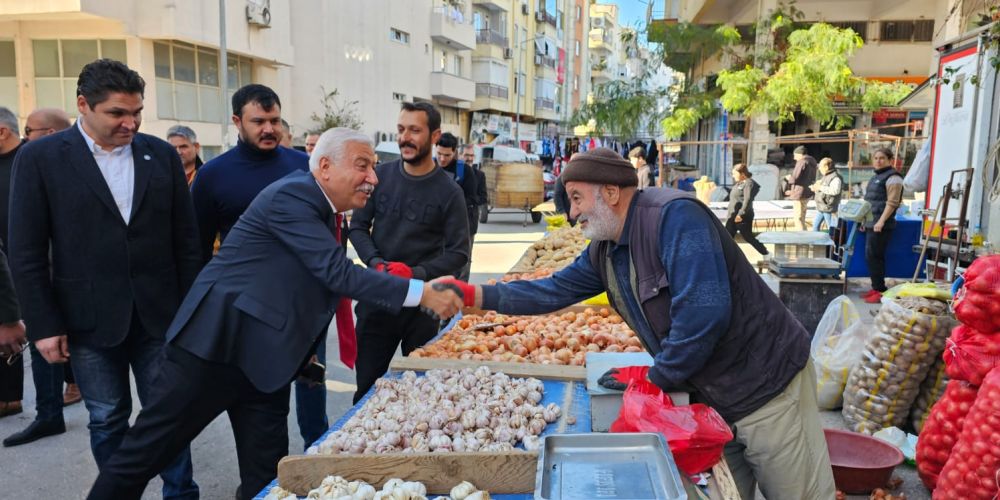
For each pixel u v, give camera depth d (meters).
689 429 2.18
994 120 6.18
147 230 3.25
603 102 24.02
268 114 3.69
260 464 2.81
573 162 2.45
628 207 2.44
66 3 17.11
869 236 8.34
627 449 2.10
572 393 3.25
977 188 6.30
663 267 2.37
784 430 2.46
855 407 4.58
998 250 5.79
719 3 22.17
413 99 34.50
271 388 2.63
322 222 2.69
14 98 19.25
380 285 2.66
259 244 2.63
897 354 4.33
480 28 42.44
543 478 1.93
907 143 18.58
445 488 2.29
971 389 3.46
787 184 14.74
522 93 49.56
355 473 2.29
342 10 28.75
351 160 2.66
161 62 19.89
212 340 2.57
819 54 16.20
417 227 3.95
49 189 3.10
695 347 2.25
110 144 3.17
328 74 28.08
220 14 19.70
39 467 4.22
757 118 18.17
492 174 19.39
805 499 2.54
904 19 19.41
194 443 4.67
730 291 2.30
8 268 3.62
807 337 2.54
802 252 6.54
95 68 3.01
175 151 3.43
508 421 2.85
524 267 6.83
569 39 61.41
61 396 4.70
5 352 3.69
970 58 6.49
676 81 27.22
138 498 2.69
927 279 7.27
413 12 33.88
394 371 3.56
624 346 3.88
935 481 3.65
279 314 2.62
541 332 4.20
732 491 2.08
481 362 3.54
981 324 3.38
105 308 3.19
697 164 27.73
